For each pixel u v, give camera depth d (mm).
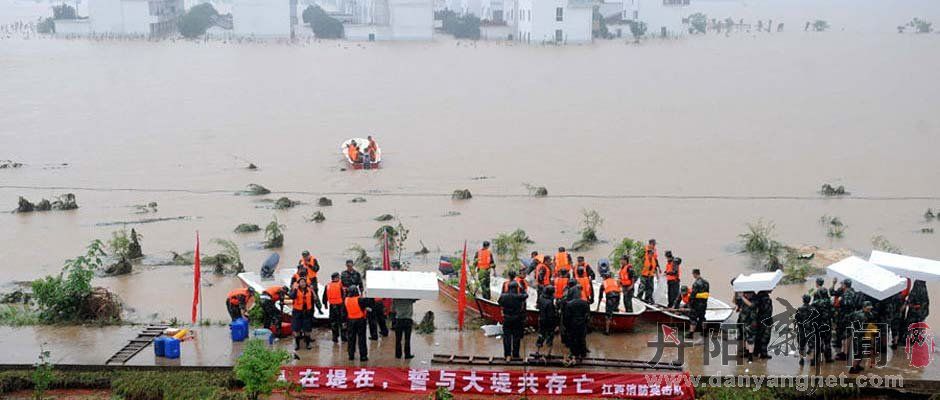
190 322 26156
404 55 114438
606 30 138125
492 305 24547
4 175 48219
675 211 41469
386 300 24453
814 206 42656
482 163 52031
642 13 143500
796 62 108375
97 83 86438
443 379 20734
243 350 21953
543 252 34812
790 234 37844
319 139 59125
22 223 38812
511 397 20641
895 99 77938
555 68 101750
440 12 149750
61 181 47062
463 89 84188
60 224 38750
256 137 59781
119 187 45812
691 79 92625
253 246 35562
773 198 44188
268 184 46594
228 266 32531
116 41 129500
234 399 19641
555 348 22578
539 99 78000
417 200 43312
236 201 43000
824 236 37594
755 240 35188
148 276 31656
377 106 73312
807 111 71625
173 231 37750
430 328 23844
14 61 103500
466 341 22953
